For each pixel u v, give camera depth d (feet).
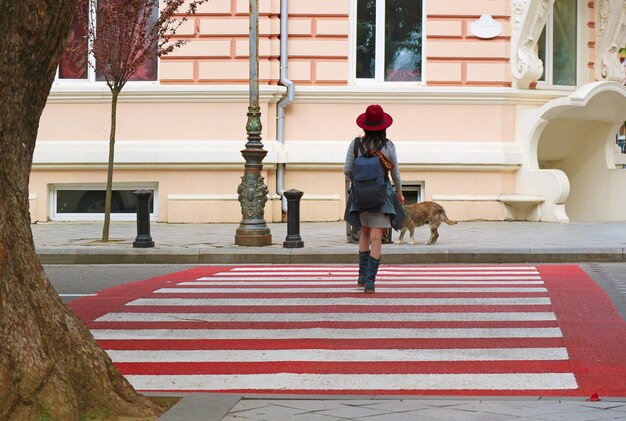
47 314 17.44
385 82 71.10
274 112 69.72
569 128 73.92
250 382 23.80
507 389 22.80
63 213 70.38
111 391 18.12
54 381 16.90
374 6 71.05
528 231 62.59
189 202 69.00
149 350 27.73
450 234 60.95
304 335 29.84
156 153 68.28
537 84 72.43
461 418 18.89
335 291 39.22
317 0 69.92
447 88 70.13
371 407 19.94
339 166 69.56
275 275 45.44
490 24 70.44
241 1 69.15
